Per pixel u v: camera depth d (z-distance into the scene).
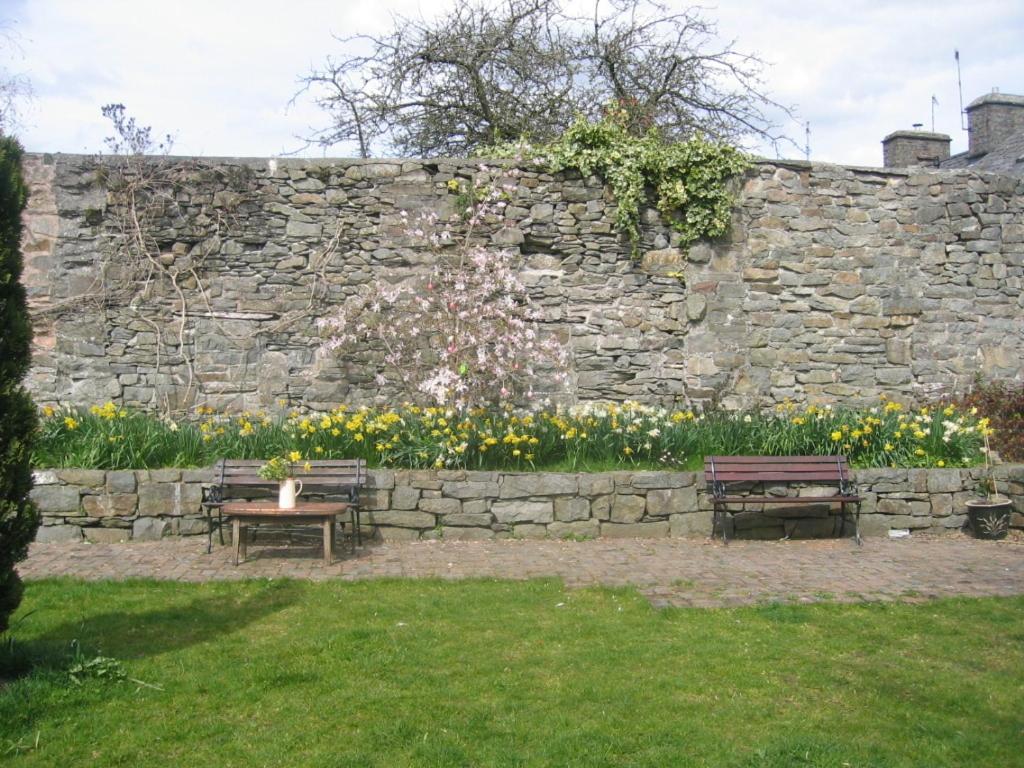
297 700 3.99
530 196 9.75
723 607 5.46
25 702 3.80
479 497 7.50
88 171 9.17
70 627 4.88
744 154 10.15
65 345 9.14
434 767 3.40
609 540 7.52
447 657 4.54
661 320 9.99
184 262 9.30
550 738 3.65
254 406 9.34
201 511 7.36
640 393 9.92
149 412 9.02
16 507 4.06
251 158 9.41
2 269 4.01
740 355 10.13
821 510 7.84
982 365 10.77
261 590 5.73
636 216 9.88
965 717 3.92
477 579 6.07
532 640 4.81
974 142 15.92
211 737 3.64
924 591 5.85
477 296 9.43
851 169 10.48
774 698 4.10
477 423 8.01
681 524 7.70
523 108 15.80
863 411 9.00
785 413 8.98
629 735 3.70
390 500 7.42
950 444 8.38
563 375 9.53
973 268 10.79
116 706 3.88
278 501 7.03
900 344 10.55
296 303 9.43
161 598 5.52
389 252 9.51
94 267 9.20
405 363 9.38
